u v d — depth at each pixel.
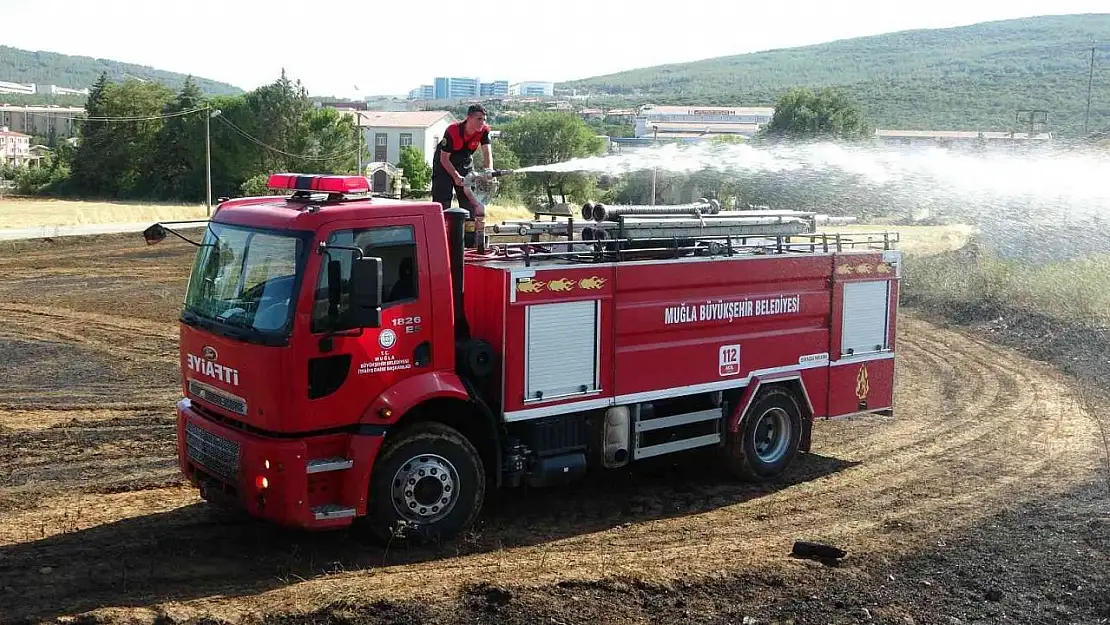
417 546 7.77
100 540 7.90
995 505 9.05
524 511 8.92
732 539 8.16
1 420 11.98
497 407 8.09
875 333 10.78
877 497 9.41
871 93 150.88
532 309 8.08
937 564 7.50
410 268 7.55
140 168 71.69
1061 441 11.60
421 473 7.66
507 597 6.60
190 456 8.01
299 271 7.08
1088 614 6.63
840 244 10.39
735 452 9.68
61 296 22.92
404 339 7.52
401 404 7.43
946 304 21.56
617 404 8.70
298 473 7.10
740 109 159.62
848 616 6.56
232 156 68.44
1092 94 134.00
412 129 94.44
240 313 7.41
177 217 48.56
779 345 9.86
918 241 34.25
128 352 16.59
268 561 7.49
